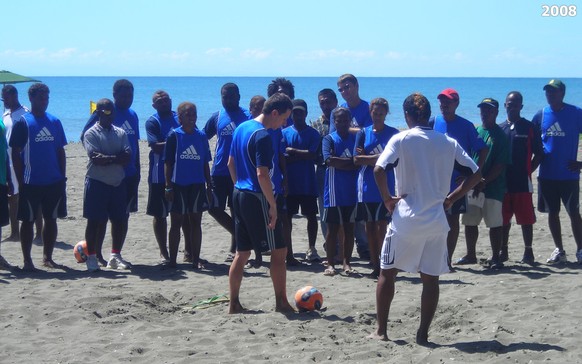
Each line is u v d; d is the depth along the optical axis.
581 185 15.99
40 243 11.49
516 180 9.52
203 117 55.38
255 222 7.19
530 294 7.92
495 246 9.37
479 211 9.40
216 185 9.80
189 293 8.25
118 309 7.49
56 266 9.65
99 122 9.34
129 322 7.13
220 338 6.56
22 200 9.25
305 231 12.51
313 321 7.05
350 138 8.99
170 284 8.70
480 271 9.24
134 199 9.86
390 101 91.50
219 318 7.19
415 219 5.98
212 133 10.04
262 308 7.67
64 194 9.62
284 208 9.48
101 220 9.36
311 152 9.63
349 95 9.59
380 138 8.59
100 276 9.12
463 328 6.78
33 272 9.34
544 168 9.59
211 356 6.10
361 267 9.69
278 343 6.41
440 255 6.14
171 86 173.25
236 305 7.48
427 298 6.21
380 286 6.37
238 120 9.73
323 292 8.26
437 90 142.50
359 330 6.80
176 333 6.73
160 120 9.84
